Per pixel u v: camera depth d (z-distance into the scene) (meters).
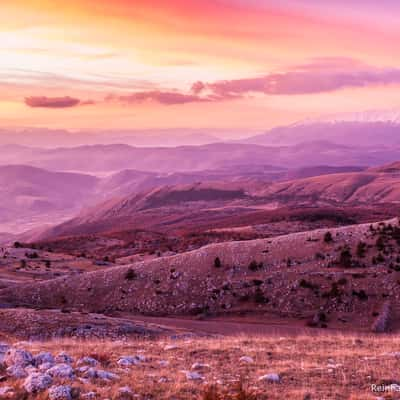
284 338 32.12
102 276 88.38
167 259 90.94
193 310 73.31
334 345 28.83
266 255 84.25
